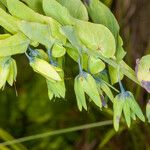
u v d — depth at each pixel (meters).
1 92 0.95
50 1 0.36
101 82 0.38
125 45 0.58
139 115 0.37
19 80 0.90
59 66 0.39
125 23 0.56
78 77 0.37
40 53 0.37
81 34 0.36
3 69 0.37
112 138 0.81
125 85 0.59
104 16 0.38
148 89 0.37
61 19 0.36
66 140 0.94
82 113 0.84
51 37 0.36
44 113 0.94
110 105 0.69
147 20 0.58
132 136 0.74
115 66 0.37
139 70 0.37
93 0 0.38
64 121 0.93
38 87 0.92
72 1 0.38
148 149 0.71
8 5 0.36
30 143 0.95
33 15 0.36
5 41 0.36
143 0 0.57
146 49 0.60
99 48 0.36
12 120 1.01
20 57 0.77
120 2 0.53
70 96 0.81
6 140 0.74
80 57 0.37
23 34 0.36
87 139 0.85
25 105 0.95
